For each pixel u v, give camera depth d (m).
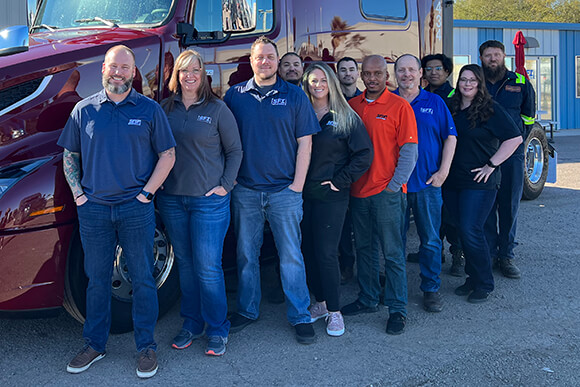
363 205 4.12
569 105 19.92
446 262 5.65
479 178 4.43
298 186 3.80
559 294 4.70
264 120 3.78
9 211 3.37
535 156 8.16
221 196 3.73
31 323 4.21
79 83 3.84
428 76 5.14
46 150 3.58
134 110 3.39
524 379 3.34
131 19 4.45
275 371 3.47
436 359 3.59
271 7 4.84
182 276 3.86
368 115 4.06
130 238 3.47
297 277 3.90
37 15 4.80
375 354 3.68
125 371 3.48
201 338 3.95
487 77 5.29
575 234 6.44
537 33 18.92
